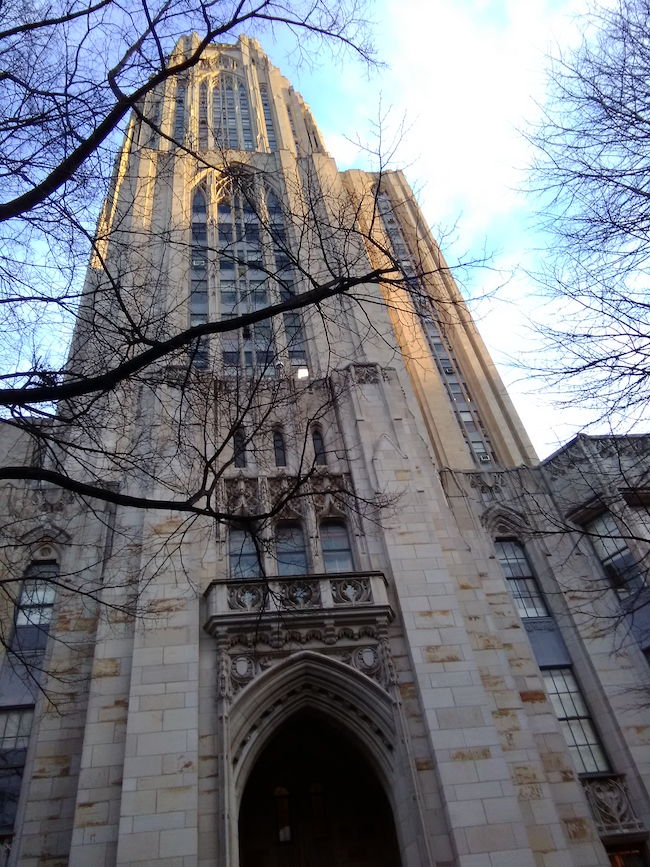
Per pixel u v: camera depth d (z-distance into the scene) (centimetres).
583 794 1848
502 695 1888
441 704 1719
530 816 1675
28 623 2014
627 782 1916
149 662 1734
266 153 3909
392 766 1677
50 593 2086
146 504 998
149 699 1670
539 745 1928
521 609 2309
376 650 1830
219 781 1570
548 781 1836
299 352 2780
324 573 1920
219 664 1748
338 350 2730
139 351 1633
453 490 2547
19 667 1917
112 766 1616
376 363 2638
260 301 3028
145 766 1564
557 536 2417
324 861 1892
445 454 3412
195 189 3553
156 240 2928
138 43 1101
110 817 1538
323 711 1783
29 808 1648
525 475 2638
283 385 2294
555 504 2516
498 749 1647
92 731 1666
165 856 1441
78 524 2216
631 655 2127
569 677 2156
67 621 1978
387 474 2230
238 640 1798
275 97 4734
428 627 1862
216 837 1505
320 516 2195
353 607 1844
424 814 1567
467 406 4081
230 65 5156
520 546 2486
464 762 1625
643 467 2344
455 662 1800
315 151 4091
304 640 1822
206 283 3067
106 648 1814
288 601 1753
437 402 3700
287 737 2031
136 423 2016
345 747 1966
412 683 1784
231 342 2750
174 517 2072
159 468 2078
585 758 1989
